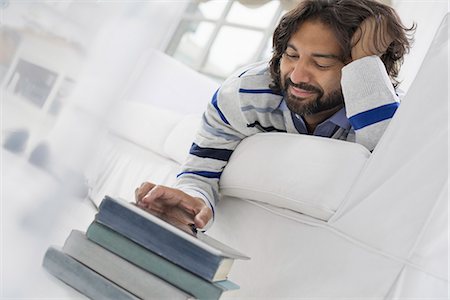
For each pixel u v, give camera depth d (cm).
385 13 80
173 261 55
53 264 55
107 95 57
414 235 63
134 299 53
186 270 55
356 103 76
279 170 72
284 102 85
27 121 54
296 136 75
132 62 58
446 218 64
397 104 76
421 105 65
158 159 137
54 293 53
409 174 64
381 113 75
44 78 55
